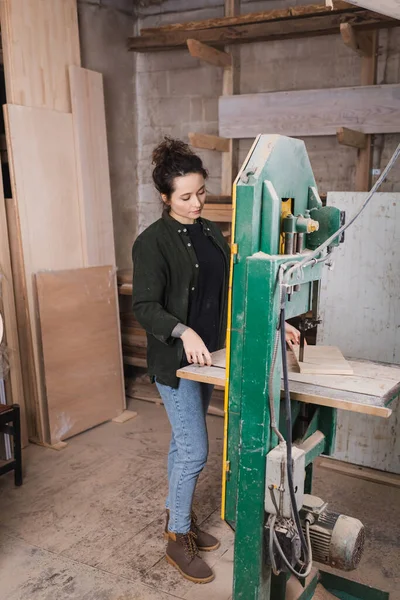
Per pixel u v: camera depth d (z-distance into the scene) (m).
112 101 3.90
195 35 3.46
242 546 1.53
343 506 2.58
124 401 3.64
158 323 1.78
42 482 2.78
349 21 2.95
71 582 2.06
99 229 3.48
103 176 3.49
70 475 2.85
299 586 1.83
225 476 1.54
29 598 1.98
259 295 1.38
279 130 3.33
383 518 2.49
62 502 2.59
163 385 1.98
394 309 2.73
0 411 2.62
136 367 4.24
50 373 3.13
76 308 3.28
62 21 3.20
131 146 4.14
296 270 1.44
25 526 2.40
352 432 2.91
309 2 3.33
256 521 1.49
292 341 1.84
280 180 1.48
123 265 4.16
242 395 1.45
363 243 2.73
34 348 3.11
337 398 1.41
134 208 4.23
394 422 2.80
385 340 2.79
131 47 3.79
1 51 3.12
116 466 2.94
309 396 1.44
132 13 3.99
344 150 3.43
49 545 2.28
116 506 2.56
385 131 3.04
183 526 2.10
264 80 3.61
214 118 3.86
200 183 1.86
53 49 3.15
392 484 2.77
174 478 2.06
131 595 2.00
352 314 2.83
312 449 1.62
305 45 3.44
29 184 3.03
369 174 3.28
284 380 1.39
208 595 2.01
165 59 3.95
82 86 3.31
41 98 3.11
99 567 2.15
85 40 3.61
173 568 2.15
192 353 1.68
